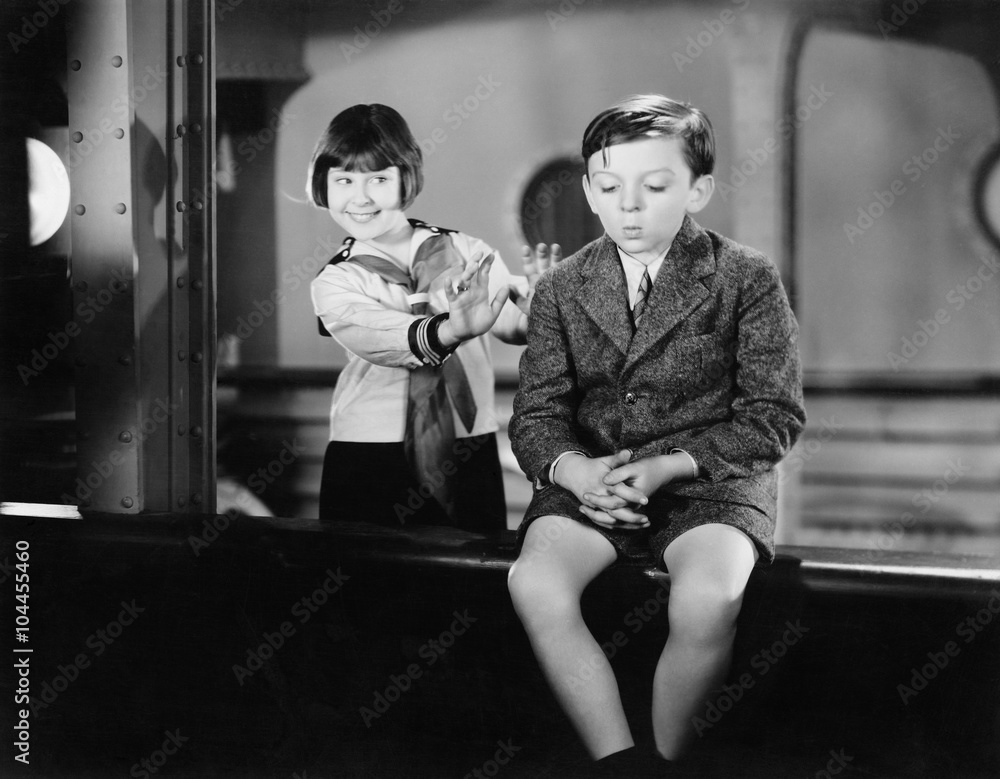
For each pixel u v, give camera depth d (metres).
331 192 2.30
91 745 2.17
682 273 1.90
